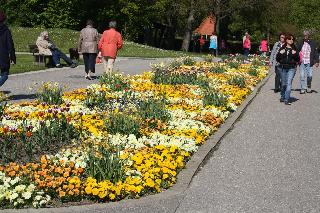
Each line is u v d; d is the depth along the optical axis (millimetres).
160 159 7664
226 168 8086
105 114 10414
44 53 22531
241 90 16047
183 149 8547
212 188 7051
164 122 10461
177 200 6516
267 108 14414
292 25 68250
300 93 18484
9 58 12859
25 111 10586
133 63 27828
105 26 50281
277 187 7180
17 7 45750
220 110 12352
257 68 26219
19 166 6832
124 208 6152
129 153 7945
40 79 17828
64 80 17781
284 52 15250
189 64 23469
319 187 7246
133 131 9250
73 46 38406
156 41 61531
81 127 9258
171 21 60344
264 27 68188
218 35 57281
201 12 55219
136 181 6613
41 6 47375
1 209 5945
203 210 6191
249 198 6680
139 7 49062
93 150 7727
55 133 8547
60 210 5957
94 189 6195
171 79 16406
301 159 8820
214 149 9359
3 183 6398
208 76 18734
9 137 8109
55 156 7469
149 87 14961
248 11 57156
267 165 8344
